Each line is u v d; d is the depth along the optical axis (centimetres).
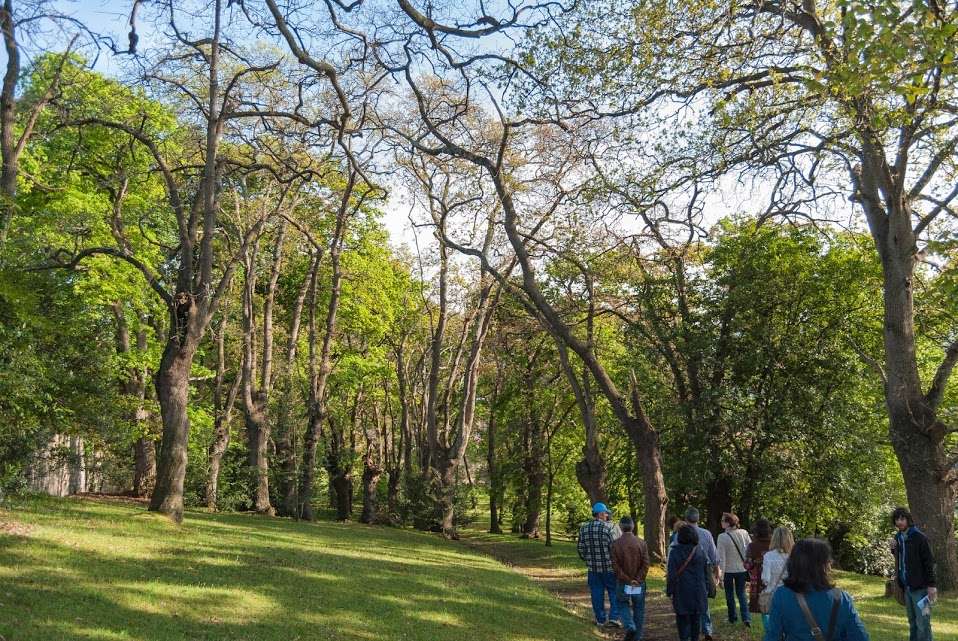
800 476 2634
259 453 3272
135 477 3100
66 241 2334
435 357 3775
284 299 4112
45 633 776
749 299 2680
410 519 3744
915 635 962
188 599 1032
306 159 2938
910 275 1780
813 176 1923
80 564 1143
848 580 2075
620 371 3228
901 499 3050
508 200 2245
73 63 2517
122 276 2553
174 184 2028
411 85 1934
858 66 1027
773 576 991
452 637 1058
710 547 1207
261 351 4044
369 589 1316
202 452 3225
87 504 2048
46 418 1995
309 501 3288
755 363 2597
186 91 2097
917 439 1748
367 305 4106
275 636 922
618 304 2834
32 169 2377
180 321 1941
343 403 4594
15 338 1634
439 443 4088
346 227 3794
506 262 3306
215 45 1984
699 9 1580
